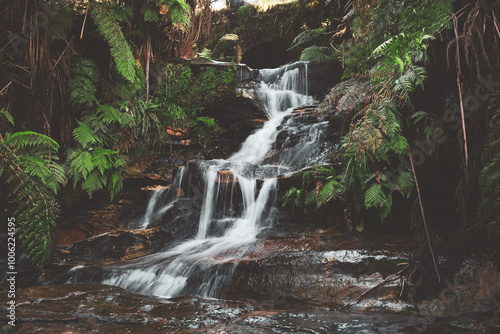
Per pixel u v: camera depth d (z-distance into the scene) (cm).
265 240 473
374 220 467
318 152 662
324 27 1141
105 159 612
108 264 470
